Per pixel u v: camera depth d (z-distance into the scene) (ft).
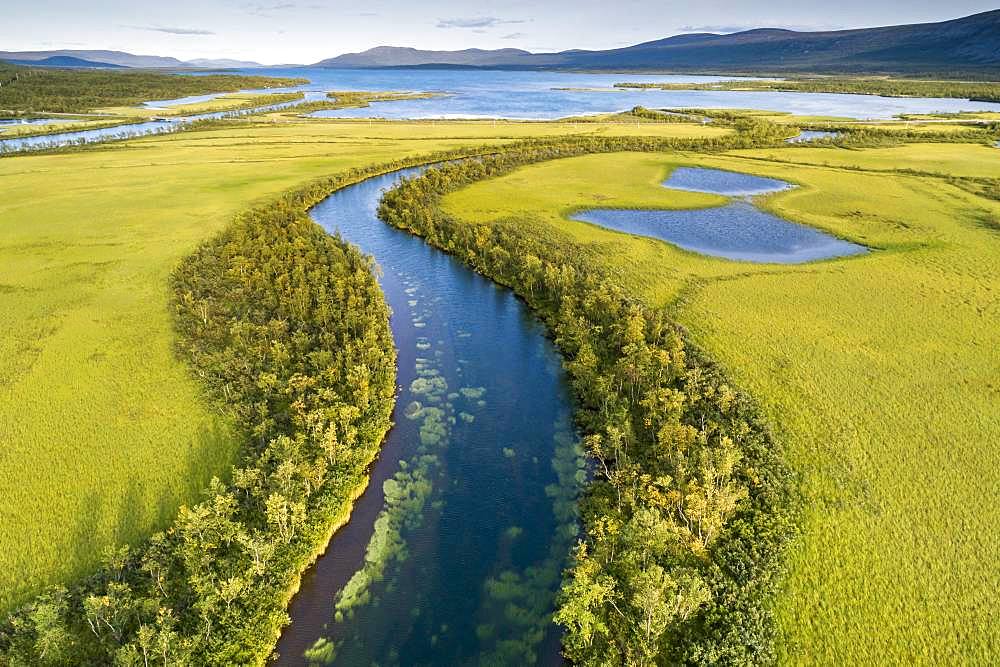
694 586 108.88
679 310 237.04
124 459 150.00
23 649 101.71
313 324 216.54
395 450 164.66
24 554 123.24
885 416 167.12
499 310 253.03
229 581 110.01
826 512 133.90
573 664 109.19
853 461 148.97
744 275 275.59
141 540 127.03
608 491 146.61
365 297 237.25
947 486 140.67
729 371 189.98
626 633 109.50
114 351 200.23
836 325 223.10
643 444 158.20
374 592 123.34
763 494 136.77
